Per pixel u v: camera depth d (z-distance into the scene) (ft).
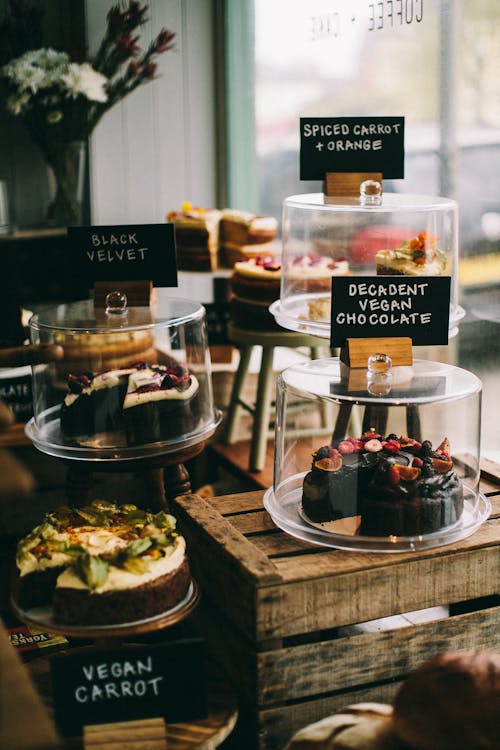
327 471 6.24
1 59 12.88
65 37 13.84
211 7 13.87
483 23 8.99
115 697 5.58
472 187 9.50
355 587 5.94
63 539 6.11
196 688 5.67
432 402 6.31
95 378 7.37
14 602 6.19
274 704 5.88
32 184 14.10
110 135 13.69
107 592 5.79
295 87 12.55
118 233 8.11
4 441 10.27
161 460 7.35
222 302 11.94
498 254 9.12
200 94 14.10
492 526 6.49
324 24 11.53
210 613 6.59
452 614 6.79
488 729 4.71
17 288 11.00
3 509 10.71
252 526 6.61
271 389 10.78
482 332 9.47
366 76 10.91
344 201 8.53
